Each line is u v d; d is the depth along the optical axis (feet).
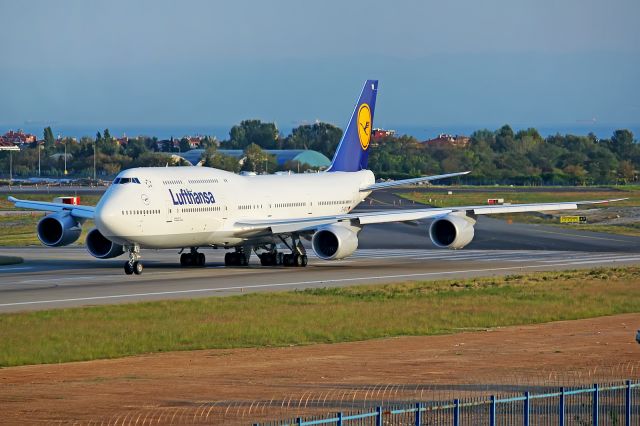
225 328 560.61
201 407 390.63
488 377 444.96
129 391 416.87
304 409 387.75
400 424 363.56
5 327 557.33
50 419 373.20
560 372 456.86
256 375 448.24
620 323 599.98
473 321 597.93
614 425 363.97
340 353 501.15
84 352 495.41
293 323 579.07
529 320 604.90
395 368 464.24
